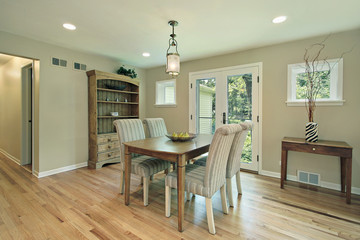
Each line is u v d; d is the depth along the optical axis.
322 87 2.78
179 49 3.36
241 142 2.26
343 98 2.62
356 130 2.55
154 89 4.81
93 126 3.61
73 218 1.93
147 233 1.71
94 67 3.81
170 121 4.50
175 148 1.94
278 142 3.14
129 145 2.14
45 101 3.13
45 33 2.71
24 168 3.59
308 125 2.60
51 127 3.22
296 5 1.97
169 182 1.92
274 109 3.16
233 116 3.59
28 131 3.88
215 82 3.77
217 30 2.57
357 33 2.53
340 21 2.32
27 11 2.11
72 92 3.48
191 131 4.12
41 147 3.11
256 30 2.58
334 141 2.64
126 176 2.20
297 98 3.01
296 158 2.98
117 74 3.92
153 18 2.26
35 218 1.92
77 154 3.59
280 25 2.43
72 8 2.05
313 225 1.83
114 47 3.28
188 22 2.35
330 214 2.03
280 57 3.08
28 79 3.85
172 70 2.18
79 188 2.67
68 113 3.43
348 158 2.27
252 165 3.42
